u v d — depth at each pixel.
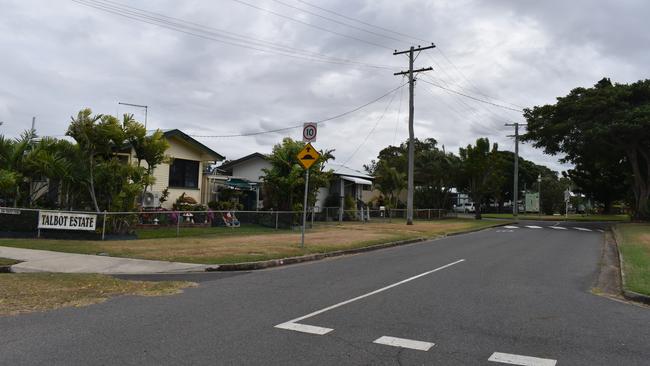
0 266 11.02
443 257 15.03
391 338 6.07
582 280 11.12
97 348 5.48
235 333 6.16
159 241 16.22
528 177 78.44
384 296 8.72
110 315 7.02
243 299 8.29
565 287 10.10
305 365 5.04
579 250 17.80
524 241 21.38
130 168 18.09
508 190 76.44
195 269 11.60
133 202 18.34
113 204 17.55
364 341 5.93
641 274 11.09
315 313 7.34
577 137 36.31
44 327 6.33
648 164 37.19
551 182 74.75
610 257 15.86
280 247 15.29
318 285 9.77
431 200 47.38
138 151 18.75
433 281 10.44
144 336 5.97
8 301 7.73
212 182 27.72
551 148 40.09
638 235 22.69
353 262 13.69
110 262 11.96
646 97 35.28
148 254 13.16
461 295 8.92
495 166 45.00
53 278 9.73
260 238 18.14
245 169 33.56
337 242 17.55
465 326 6.73
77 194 17.94
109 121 17.50
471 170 44.34
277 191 25.16
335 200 35.88
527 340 6.12
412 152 31.08
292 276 10.95
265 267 12.48
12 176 16.69
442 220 39.44
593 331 6.65
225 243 16.05
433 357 5.39
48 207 18.67
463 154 45.94
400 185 42.31
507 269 12.51
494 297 8.80
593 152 37.72
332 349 5.59
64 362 5.00
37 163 17.09
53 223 16.22
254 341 5.84
